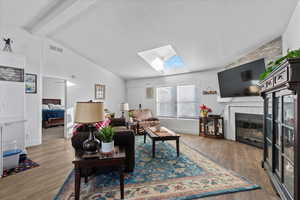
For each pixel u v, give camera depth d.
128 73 6.32
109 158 1.72
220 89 4.54
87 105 1.80
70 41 4.25
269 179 2.09
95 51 4.73
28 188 1.96
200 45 3.68
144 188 1.94
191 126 5.39
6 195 1.81
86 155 1.78
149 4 2.64
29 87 3.78
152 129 3.89
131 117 5.67
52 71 4.25
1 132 2.27
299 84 1.19
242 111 4.04
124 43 4.09
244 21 2.71
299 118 1.20
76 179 1.66
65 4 2.81
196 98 5.38
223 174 2.31
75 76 4.89
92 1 2.64
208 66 4.81
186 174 2.32
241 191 1.88
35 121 3.91
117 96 6.73
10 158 2.49
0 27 3.29
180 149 3.57
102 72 5.93
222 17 2.70
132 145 2.37
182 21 2.96
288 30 2.65
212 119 4.72
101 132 1.94
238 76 3.90
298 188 1.21
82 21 3.28
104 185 2.02
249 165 2.64
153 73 6.06
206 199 1.72
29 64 3.77
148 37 3.69
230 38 3.27
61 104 8.39
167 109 6.10
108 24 3.33
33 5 2.89
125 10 2.84
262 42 3.33
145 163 2.74
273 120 1.92
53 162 2.80
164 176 2.26
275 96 1.86
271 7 2.32
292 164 1.38
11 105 2.83
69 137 4.71
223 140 4.39
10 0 2.73
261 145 3.58
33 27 3.64
